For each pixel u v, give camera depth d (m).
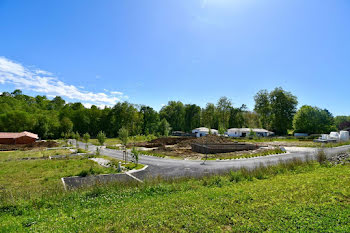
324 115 51.44
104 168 17.23
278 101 64.00
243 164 17.91
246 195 7.21
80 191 9.54
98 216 6.27
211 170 15.97
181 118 83.75
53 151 32.31
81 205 7.81
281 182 8.92
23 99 85.25
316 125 51.25
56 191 9.42
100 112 78.44
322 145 27.48
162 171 16.08
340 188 7.05
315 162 13.85
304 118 53.34
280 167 12.77
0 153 30.19
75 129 74.31
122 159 23.22
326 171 10.55
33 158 24.55
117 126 76.19
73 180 13.50
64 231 5.29
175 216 5.75
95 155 25.55
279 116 63.06
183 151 30.05
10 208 7.58
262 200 6.58
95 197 8.63
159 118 84.81
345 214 5.06
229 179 10.92
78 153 28.98
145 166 18.22
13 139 46.00
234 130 62.69
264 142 39.97
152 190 9.29
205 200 7.11
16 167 18.06
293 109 63.12
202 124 82.88
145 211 6.36
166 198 7.92
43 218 6.59
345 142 27.25
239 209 5.92
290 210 5.54
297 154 21.48
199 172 15.34
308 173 10.62
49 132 63.12
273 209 5.73
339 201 6.00
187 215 5.77
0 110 64.00
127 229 5.12
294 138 46.97
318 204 5.81
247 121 79.81
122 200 8.13
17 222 6.25
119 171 16.20
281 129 64.25
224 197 7.26
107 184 10.22
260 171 11.89
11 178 14.12
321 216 5.07
